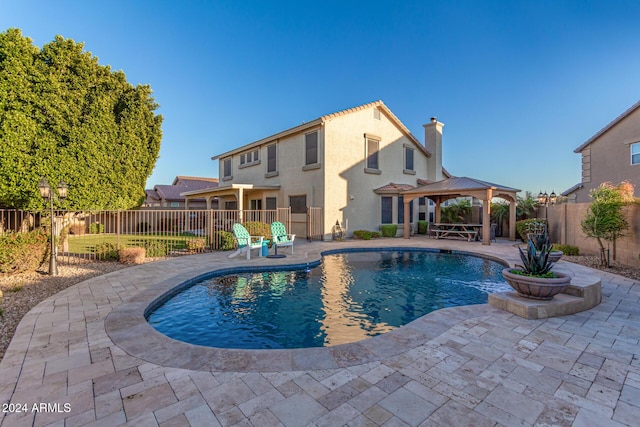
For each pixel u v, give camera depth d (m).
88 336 4.16
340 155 16.28
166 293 6.51
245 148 20.97
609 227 8.16
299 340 4.71
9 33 8.03
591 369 3.26
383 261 11.11
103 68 10.02
